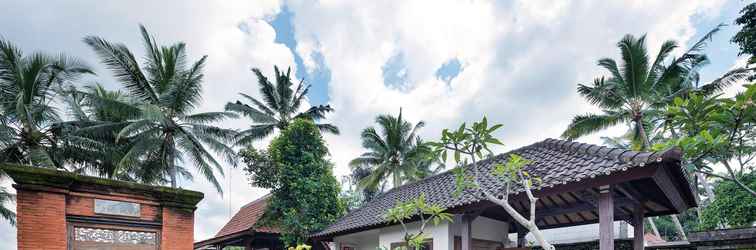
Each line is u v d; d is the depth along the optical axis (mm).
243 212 22500
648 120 20609
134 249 7203
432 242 9945
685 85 19859
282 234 15406
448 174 12672
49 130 20438
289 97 27297
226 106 25469
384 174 29312
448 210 9062
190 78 21047
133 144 21219
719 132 7098
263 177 16609
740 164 11758
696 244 8688
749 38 14445
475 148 5789
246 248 16922
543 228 12195
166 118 20625
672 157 6109
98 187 7059
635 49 19344
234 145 24375
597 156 7527
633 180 6992
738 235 8094
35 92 19812
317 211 15953
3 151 19344
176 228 7562
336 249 14078
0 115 19281
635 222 8773
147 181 22781
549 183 7375
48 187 6570
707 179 23453
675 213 9602
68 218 6719
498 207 10195
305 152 16547
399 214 6566
